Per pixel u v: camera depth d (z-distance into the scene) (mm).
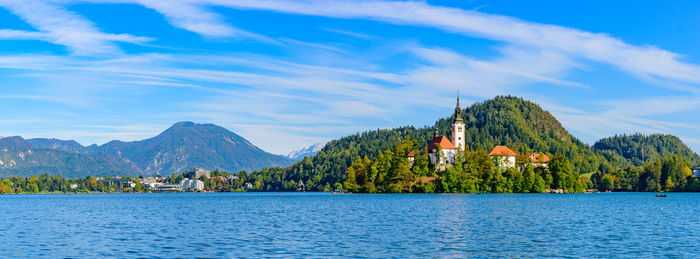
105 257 57750
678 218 101375
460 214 110250
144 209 146000
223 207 151750
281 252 59562
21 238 74000
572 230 80188
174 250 61750
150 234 77750
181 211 132875
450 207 135000
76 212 133750
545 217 102812
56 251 61875
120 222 99062
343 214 111938
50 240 71625
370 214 111188
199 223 94562
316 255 57688
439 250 60812
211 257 57031
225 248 62812
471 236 72812
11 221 103438
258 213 119250
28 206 175500
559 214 110312
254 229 82750
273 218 103688
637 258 56000
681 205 149750
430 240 68812
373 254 58188
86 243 68188
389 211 120375
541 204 150000
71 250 62469
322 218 101875
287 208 139125
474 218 100312
